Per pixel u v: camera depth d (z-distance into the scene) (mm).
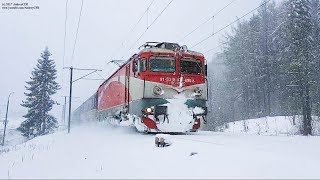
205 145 7879
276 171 5410
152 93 13359
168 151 7676
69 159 8234
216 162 6090
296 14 31266
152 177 5398
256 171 5406
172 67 13734
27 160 9320
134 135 13516
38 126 48250
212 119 31000
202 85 14039
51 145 13367
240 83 45125
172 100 13414
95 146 10328
